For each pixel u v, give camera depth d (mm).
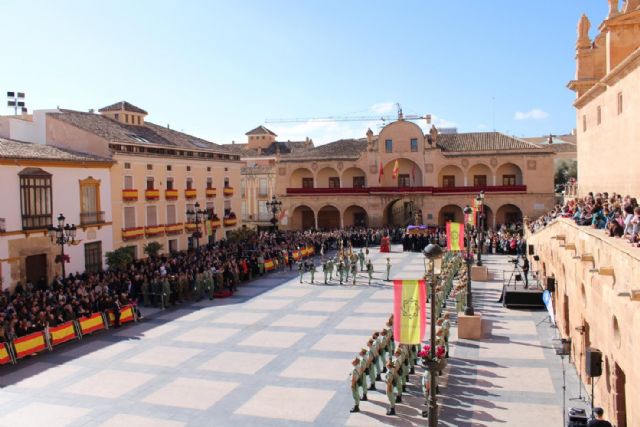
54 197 35719
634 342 11797
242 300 32562
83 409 17453
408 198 63188
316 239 54094
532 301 28625
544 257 31266
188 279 33000
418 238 52469
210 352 22781
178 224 48469
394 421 16078
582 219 19859
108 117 49688
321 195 65562
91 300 27344
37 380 20094
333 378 19562
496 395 17672
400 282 14539
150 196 45250
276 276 40562
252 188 72312
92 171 39219
